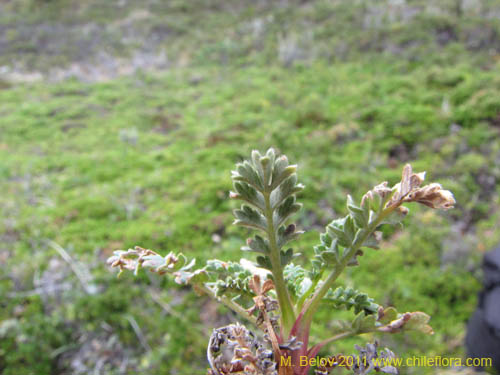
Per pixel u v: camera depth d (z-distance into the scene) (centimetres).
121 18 718
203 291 67
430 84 479
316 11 689
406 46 568
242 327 62
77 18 710
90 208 329
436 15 613
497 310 191
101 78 578
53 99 516
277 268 59
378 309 59
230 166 371
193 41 646
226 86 525
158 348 241
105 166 382
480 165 358
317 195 336
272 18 688
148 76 565
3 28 685
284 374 59
